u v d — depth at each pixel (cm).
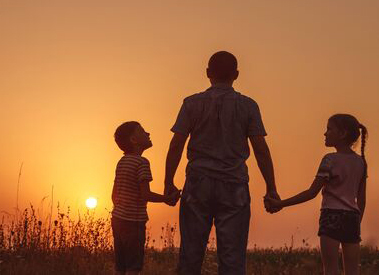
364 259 1311
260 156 575
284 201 605
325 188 655
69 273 995
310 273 1154
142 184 726
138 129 755
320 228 651
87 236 1082
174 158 577
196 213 561
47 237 1095
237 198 557
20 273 980
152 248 1298
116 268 742
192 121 571
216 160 561
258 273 1143
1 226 1105
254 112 573
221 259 557
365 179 659
